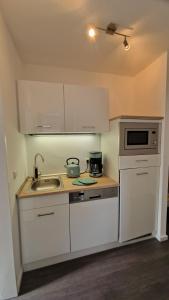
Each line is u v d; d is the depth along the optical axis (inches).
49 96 70.4
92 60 79.5
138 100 94.8
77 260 69.6
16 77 67.1
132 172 74.4
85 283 58.7
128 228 76.4
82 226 68.7
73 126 74.9
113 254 72.9
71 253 70.1
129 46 67.8
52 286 57.8
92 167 85.0
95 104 77.4
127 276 61.3
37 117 69.4
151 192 79.3
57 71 85.8
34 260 63.8
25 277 61.6
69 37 62.1
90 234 70.4
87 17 52.4
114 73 94.4
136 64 83.4
